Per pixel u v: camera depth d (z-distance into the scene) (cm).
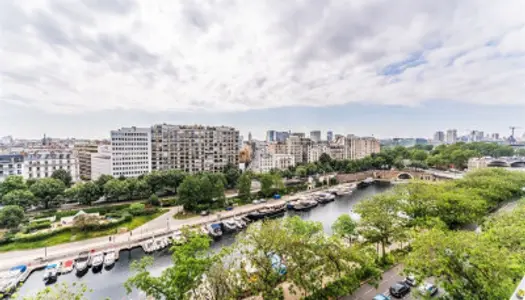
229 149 16625
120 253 6331
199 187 9481
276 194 12319
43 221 7712
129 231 7456
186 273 2852
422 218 5506
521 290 1441
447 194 5959
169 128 14575
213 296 3244
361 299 3719
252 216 9300
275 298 3209
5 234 6488
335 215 9856
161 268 5672
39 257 5688
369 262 3728
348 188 14362
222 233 7938
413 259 3016
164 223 8219
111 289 4897
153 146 14212
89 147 15450
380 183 16850
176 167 14800
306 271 3347
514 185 7594
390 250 5209
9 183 8800
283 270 3788
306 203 10856
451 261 2800
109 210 9125
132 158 13250
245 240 3700
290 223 5031
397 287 3825
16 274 4984
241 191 11256
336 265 3384
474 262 2633
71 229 7062
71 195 9288
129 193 10144
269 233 3562
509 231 3434
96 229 7269
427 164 19625
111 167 12669
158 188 11175
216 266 3241
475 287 2680
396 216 5178
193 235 3506
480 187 7419
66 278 5250
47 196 9000
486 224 4697
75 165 14025
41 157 12744
